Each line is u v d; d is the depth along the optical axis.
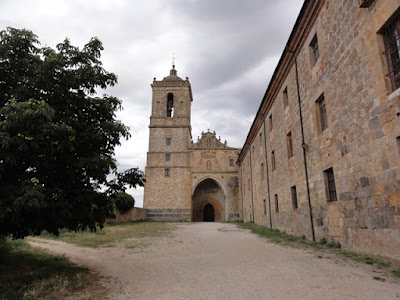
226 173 38.88
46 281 5.28
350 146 7.73
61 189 5.27
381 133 6.36
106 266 7.00
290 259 7.00
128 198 26.12
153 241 12.02
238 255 8.01
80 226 6.07
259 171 22.38
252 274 5.60
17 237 5.55
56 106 5.93
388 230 6.14
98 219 6.09
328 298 3.96
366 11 6.89
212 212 42.31
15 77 5.62
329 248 8.50
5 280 5.23
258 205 23.14
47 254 8.23
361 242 7.23
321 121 10.16
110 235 14.12
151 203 36.34
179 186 37.00
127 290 4.90
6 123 4.54
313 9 9.98
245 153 31.27
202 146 40.28
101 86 6.73
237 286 4.81
